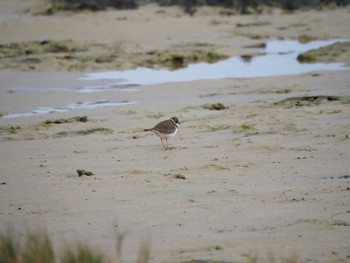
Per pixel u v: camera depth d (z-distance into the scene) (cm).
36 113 2394
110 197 1348
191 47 3928
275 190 1361
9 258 905
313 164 1555
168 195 1348
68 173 1561
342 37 4278
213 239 1078
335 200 1280
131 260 991
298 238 1072
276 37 4362
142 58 3556
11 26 4697
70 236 1121
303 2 5550
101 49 3891
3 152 1806
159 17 5022
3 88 2894
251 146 1748
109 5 5394
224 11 5291
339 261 967
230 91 2617
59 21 4869
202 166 1573
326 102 2273
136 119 2167
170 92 2655
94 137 1944
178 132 1948
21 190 1432
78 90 2802
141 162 1636
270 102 2334
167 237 1098
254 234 1098
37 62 3469
